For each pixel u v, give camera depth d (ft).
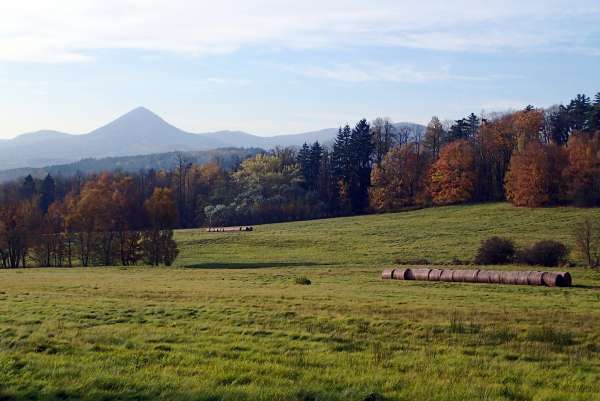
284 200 408.05
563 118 401.08
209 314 70.03
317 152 455.63
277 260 222.48
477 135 402.52
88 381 35.58
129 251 231.71
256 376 37.93
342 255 225.15
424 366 42.83
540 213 293.64
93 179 316.40
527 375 40.88
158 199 233.35
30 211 234.79
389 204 382.42
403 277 137.49
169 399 32.40
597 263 161.68
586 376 41.14
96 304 79.30
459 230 267.59
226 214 397.19
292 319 65.87
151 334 54.85
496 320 66.90
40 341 48.80
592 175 300.20
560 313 73.67
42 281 129.18
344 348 50.26
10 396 32.68
